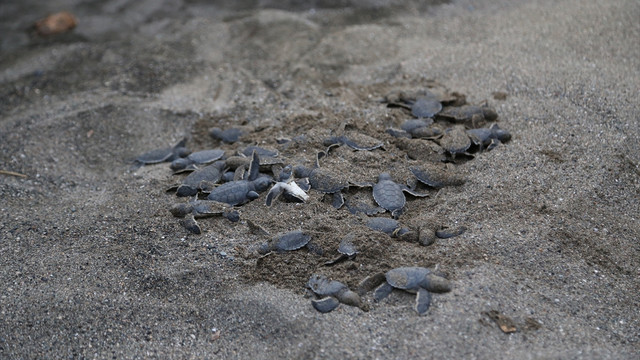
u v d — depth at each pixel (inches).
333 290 74.4
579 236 76.9
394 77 91.4
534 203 78.7
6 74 96.5
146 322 74.6
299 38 97.6
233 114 89.4
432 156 82.0
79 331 74.4
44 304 75.3
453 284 74.4
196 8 105.7
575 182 79.7
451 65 91.0
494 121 85.0
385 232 77.0
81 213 81.4
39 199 83.4
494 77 88.8
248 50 97.0
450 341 72.3
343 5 102.8
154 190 82.7
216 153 84.0
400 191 79.3
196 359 73.2
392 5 101.7
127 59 97.0
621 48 89.2
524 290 74.2
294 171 80.5
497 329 72.7
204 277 76.2
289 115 87.8
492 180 80.3
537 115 84.6
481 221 77.9
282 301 74.6
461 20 97.7
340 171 80.7
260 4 105.0
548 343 72.2
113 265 77.1
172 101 91.2
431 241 76.6
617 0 93.9
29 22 105.1
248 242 77.8
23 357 73.7
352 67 93.3
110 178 85.2
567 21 93.2
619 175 80.1
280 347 73.1
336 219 78.1
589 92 85.3
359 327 73.3
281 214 78.8
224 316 74.6
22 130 88.8
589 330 72.9
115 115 90.0
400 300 74.2
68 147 87.7
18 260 77.9
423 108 85.7
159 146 87.7
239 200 79.7
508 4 98.7
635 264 75.9
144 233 79.0
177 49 98.0
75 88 93.8
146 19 104.0
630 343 72.5
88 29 102.8
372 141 82.7
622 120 83.0
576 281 74.9
